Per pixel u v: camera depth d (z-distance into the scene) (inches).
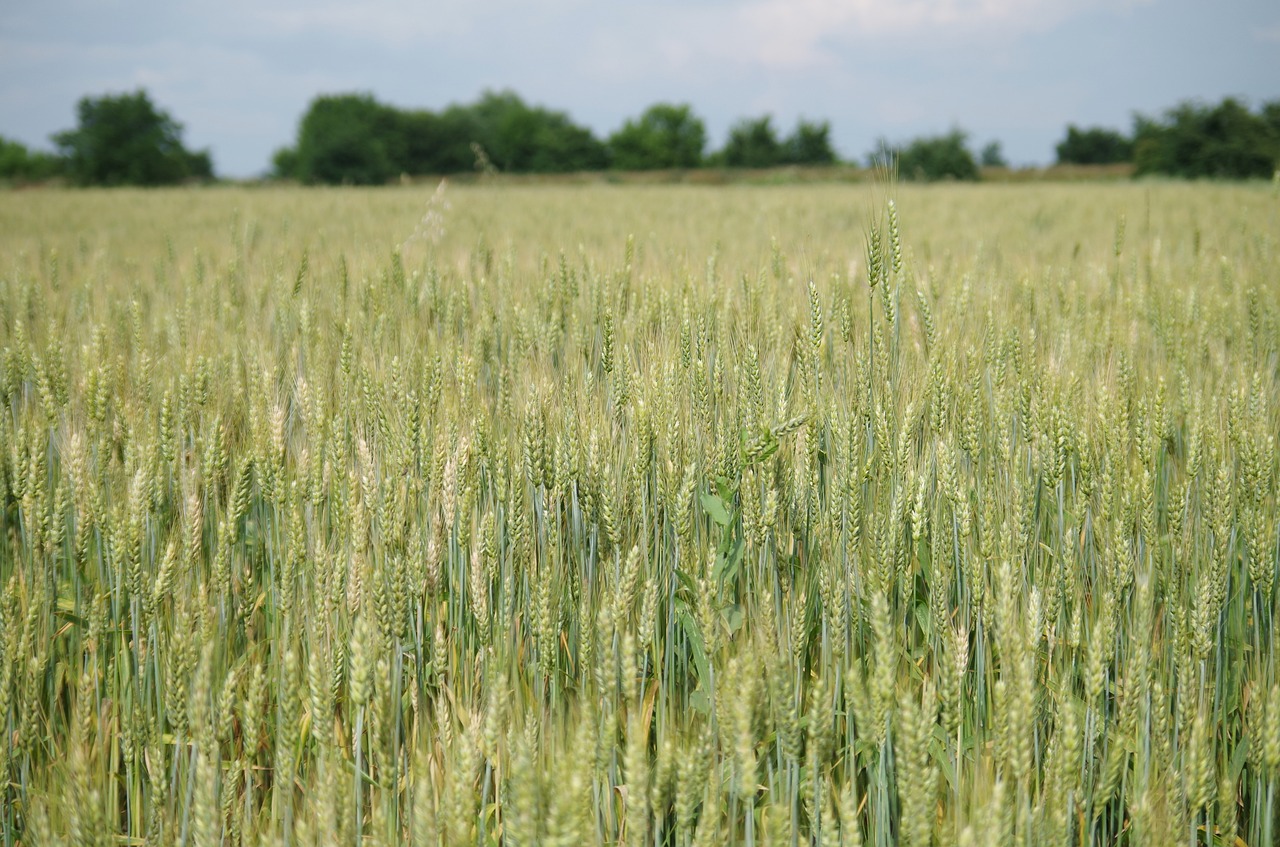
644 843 78.7
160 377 157.8
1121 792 96.8
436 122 3171.8
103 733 102.6
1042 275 250.4
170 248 352.2
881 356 149.3
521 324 188.4
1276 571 118.0
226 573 110.6
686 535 111.7
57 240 560.1
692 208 812.0
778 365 158.2
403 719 103.2
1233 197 935.7
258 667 92.2
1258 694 99.7
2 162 3969.0
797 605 104.0
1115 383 155.9
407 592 106.0
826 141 3351.4
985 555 109.4
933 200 916.0
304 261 239.1
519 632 109.3
